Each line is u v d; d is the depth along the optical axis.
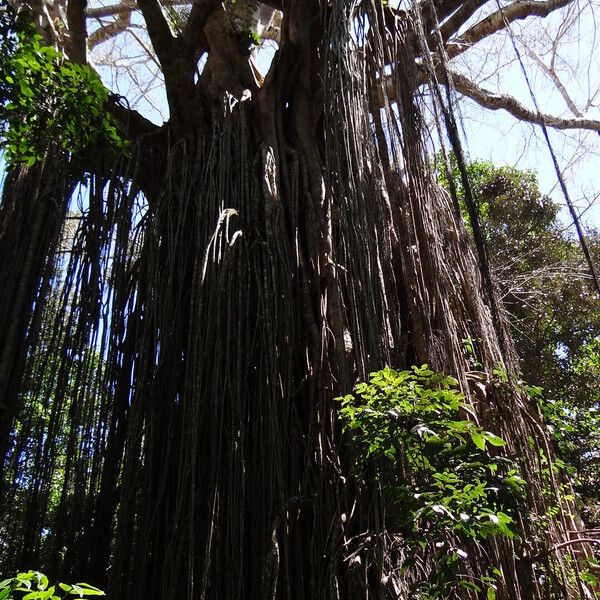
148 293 6.27
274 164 6.74
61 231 7.05
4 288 6.73
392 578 4.50
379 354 5.16
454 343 5.51
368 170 5.71
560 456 6.51
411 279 5.73
